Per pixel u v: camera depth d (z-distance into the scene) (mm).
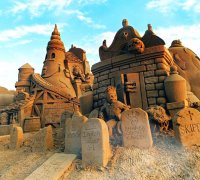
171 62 12398
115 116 8938
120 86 11148
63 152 8656
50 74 25531
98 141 6902
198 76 13945
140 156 6742
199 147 6746
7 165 8391
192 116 7141
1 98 24609
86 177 6273
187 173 5691
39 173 6500
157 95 10383
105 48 13094
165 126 8703
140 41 11242
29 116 20453
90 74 29734
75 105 21641
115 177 6043
